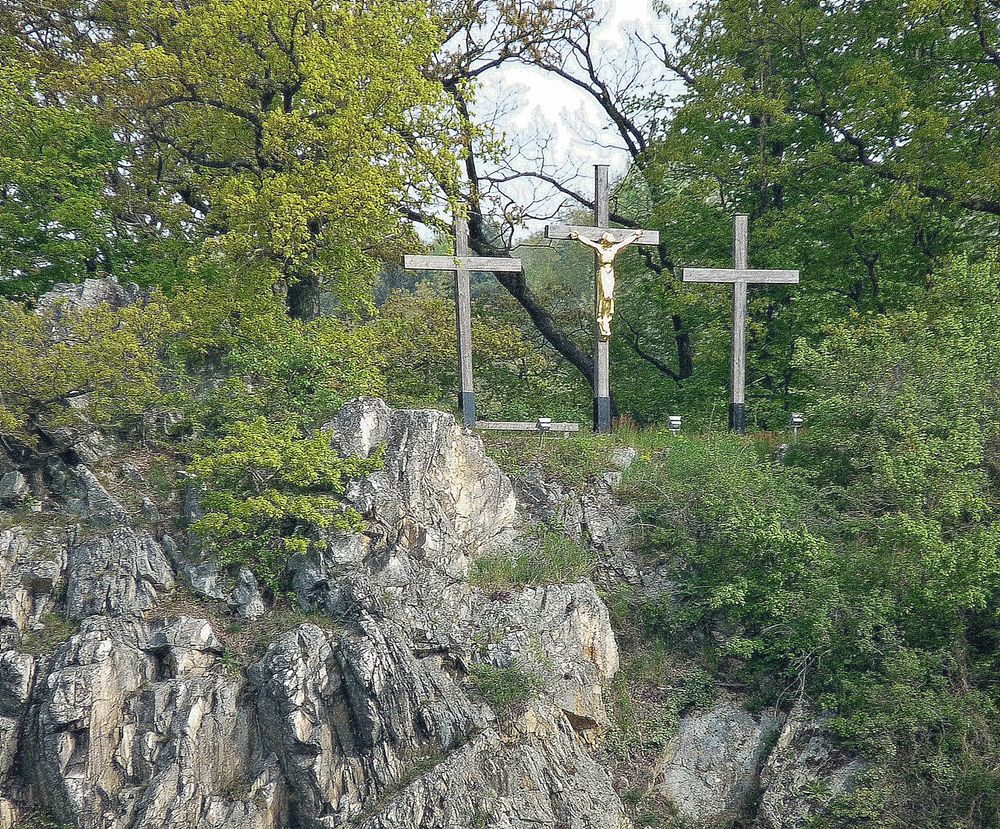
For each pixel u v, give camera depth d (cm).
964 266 2075
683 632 1850
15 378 1692
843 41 2823
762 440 2286
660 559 1938
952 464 1686
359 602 1603
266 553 1661
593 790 1548
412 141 2359
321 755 1473
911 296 2575
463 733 1501
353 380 2031
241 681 1533
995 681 1570
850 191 2741
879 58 2595
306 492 1733
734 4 2878
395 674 1516
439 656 1598
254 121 2316
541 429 2178
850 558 1723
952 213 2570
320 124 2244
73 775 1418
